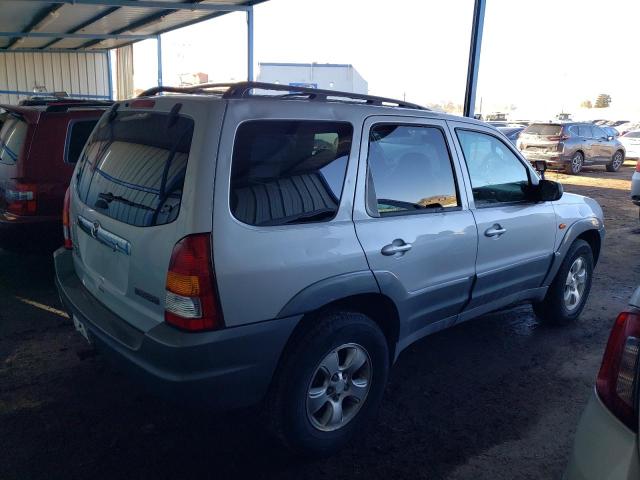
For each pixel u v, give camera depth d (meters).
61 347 4.25
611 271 7.00
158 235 2.58
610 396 1.89
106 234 2.98
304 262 2.74
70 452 3.01
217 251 2.48
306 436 2.89
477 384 3.91
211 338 2.49
